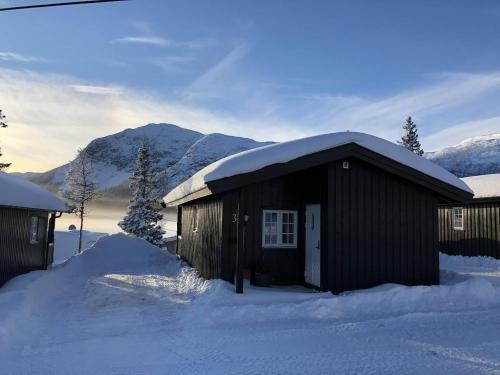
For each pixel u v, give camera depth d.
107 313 9.09
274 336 7.14
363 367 5.57
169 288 11.90
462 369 5.48
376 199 10.92
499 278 12.84
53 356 6.16
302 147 10.28
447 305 9.66
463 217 19.20
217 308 8.73
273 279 11.41
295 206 12.09
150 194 36.00
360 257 10.65
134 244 21.17
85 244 31.14
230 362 5.82
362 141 10.51
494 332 7.35
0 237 11.82
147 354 6.21
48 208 14.01
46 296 11.16
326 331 7.46
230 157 12.77
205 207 12.98
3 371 5.53
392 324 7.95
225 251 11.06
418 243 11.13
